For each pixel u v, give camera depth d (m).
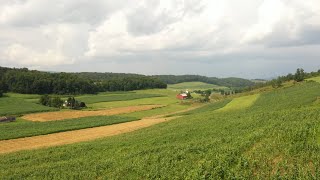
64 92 175.88
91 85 190.62
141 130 65.69
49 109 120.88
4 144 63.06
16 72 176.38
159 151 35.41
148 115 117.38
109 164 33.16
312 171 22.52
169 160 30.23
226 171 24.75
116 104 152.50
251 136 32.88
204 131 45.25
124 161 33.22
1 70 180.88
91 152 42.47
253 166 24.81
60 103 137.50
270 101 86.62
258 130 36.16
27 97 150.38
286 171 23.06
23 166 39.56
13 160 43.66
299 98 76.06
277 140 29.53
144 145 41.59
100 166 32.69
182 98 182.75
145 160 31.67
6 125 85.88
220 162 26.34
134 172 29.31
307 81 127.31
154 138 45.62
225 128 44.69
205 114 77.94
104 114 116.00
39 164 39.62
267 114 49.53
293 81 144.88
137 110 131.12
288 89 113.50
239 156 27.39
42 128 80.00
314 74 152.25
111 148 43.22
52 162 39.78
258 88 167.12
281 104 70.62
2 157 47.59
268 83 165.00
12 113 108.62
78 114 113.38
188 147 34.22
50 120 97.06
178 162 29.09
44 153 46.03
